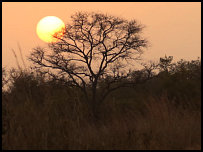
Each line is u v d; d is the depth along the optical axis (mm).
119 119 29047
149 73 125062
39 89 25062
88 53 155125
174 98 33781
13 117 25672
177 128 29453
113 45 154375
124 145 27547
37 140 25797
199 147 27312
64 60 149875
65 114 26438
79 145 26797
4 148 25156
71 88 26688
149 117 30469
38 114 25766
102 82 133500
